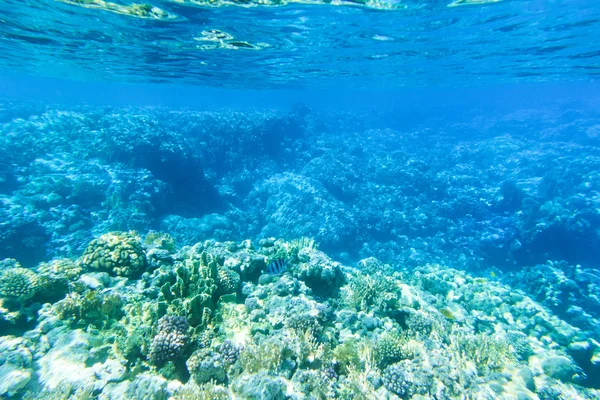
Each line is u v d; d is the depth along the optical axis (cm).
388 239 1628
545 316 694
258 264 637
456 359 470
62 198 1183
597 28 1090
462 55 1586
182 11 941
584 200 1477
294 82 2783
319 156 2347
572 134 3014
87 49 1483
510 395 405
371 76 2405
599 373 598
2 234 946
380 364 427
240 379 345
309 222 1523
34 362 375
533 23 1074
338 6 912
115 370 367
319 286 647
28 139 1462
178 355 383
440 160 2666
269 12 950
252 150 2309
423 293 700
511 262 1420
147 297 502
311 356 401
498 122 3856
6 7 952
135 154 1474
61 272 517
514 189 1684
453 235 1580
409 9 942
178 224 1358
